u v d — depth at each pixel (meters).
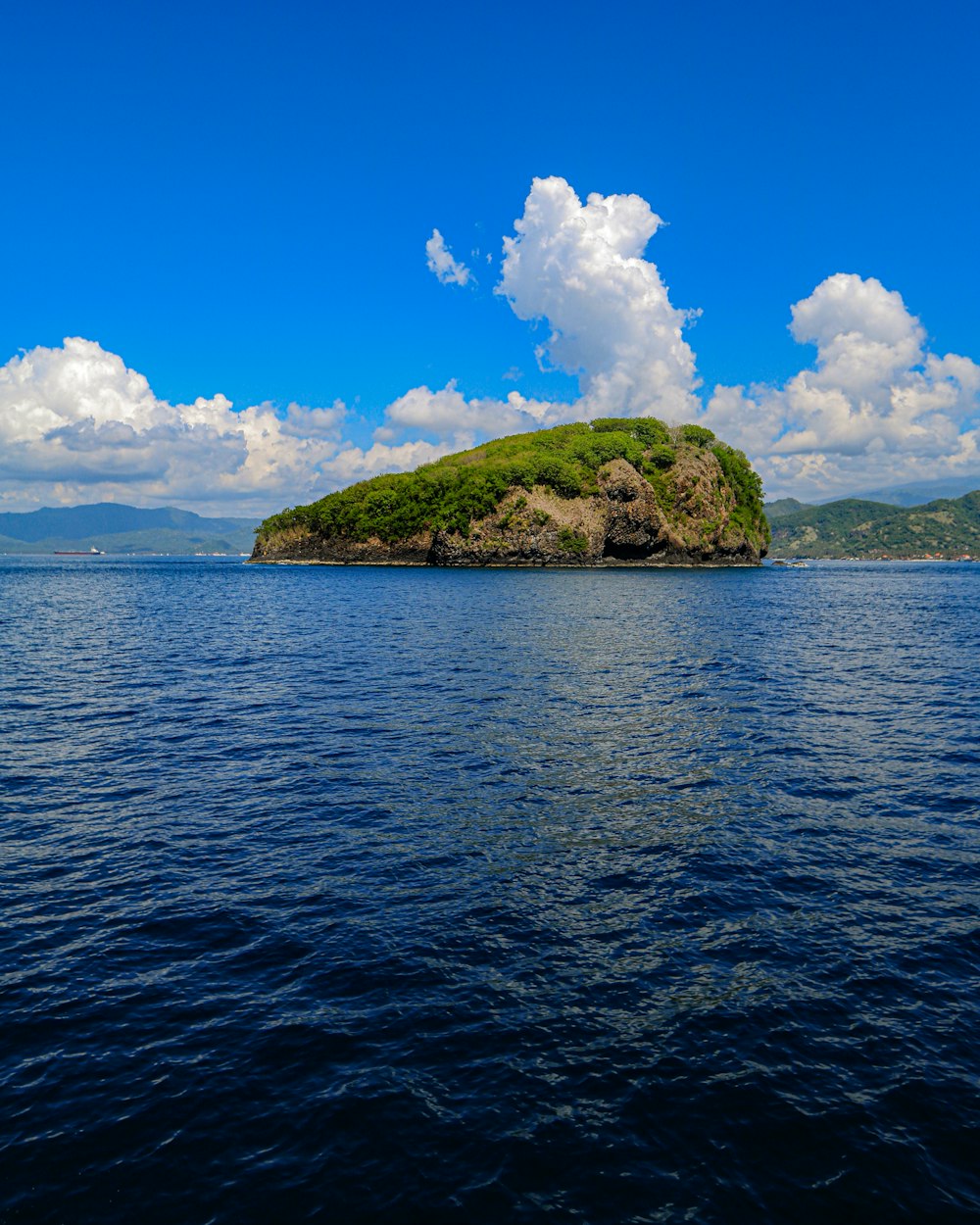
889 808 15.20
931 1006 8.66
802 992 8.94
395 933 10.29
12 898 11.30
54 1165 6.42
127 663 32.81
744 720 22.38
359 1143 6.69
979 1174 6.39
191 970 9.38
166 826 14.16
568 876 12.09
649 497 162.00
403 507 174.75
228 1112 7.03
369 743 19.83
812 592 90.50
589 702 24.84
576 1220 5.91
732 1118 6.97
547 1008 8.61
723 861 12.63
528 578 117.38
